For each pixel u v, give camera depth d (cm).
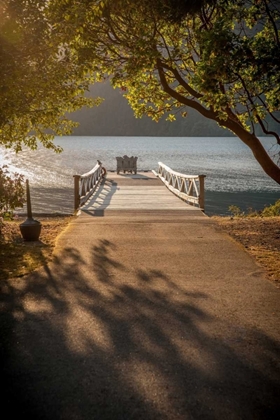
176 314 541
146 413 339
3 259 793
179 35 1116
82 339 468
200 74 826
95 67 1089
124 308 559
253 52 805
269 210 1758
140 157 9400
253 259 810
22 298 595
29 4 809
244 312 550
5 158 8619
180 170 6462
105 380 385
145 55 965
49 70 947
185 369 406
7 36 766
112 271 729
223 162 8325
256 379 391
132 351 440
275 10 924
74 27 827
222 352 441
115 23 1025
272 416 338
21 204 985
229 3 955
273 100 845
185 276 704
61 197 3716
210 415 338
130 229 1117
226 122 1069
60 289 634
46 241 966
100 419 332
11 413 339
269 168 1070
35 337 472
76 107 1212
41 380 385
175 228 1134
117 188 2248
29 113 1005
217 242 956
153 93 1258
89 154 10519
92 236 1019
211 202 3638
